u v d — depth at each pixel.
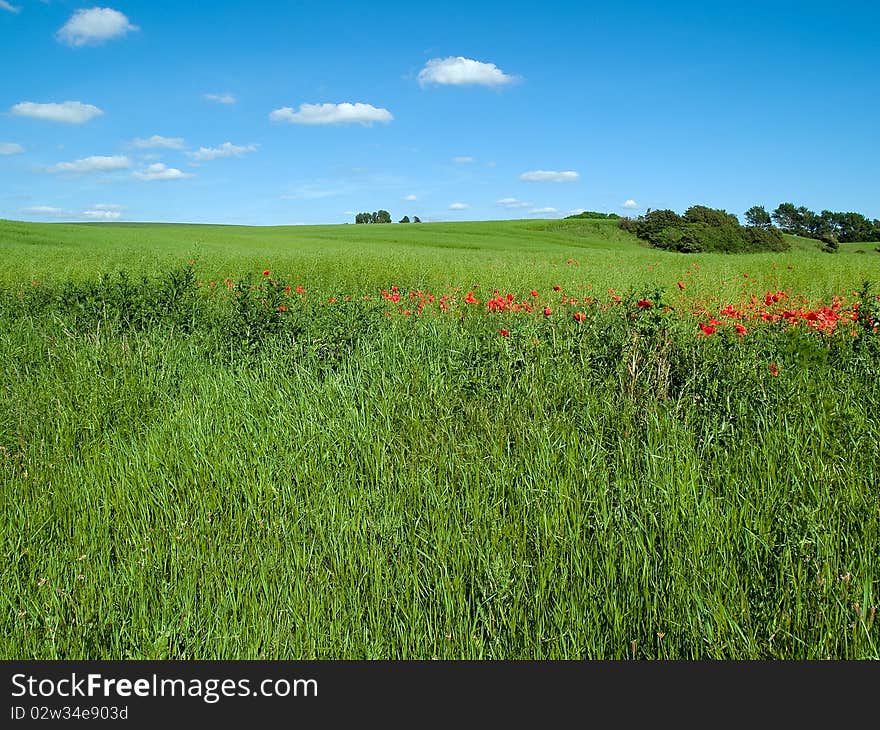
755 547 3.03
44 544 3.64
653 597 2.92
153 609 3.07
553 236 87.12
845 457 3.76
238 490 4.12
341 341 6.80
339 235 75.69
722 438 4.24
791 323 6.67
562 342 5.83
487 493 3.78
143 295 9.20
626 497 3.54
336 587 3.11
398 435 4.73
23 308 9.48
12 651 2.83
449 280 17.19
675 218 96.25
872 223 124.69
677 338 5.90
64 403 5.64
